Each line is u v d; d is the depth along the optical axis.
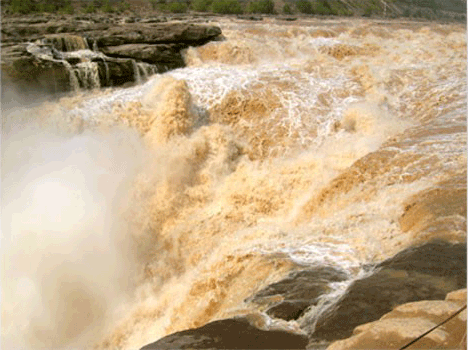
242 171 10.85
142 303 8.20
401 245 5.45
